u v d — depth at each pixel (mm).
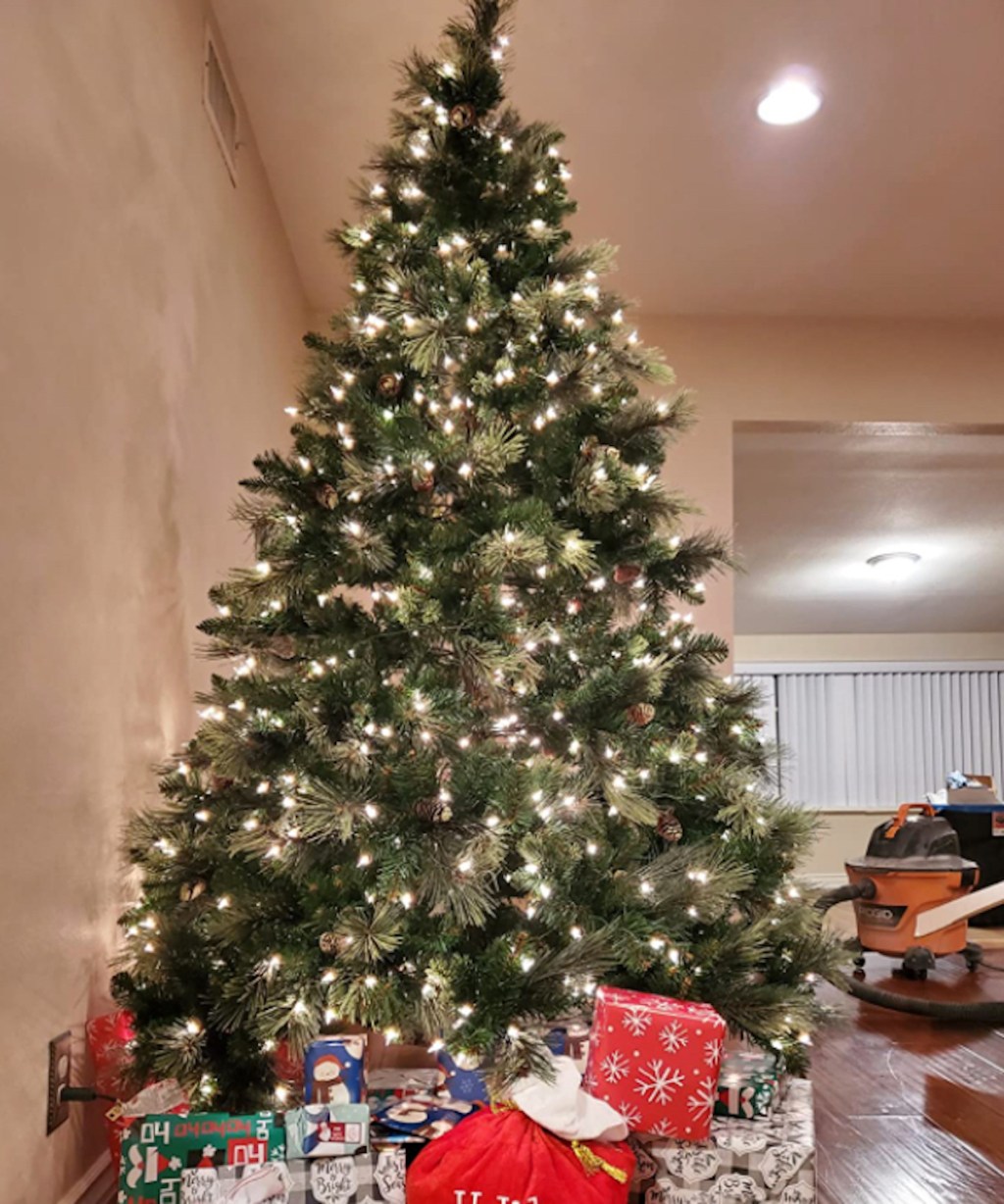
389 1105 1595
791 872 2074
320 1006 1522
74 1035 1505
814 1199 1531
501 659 1616
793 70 2635
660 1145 1542
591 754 1745
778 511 5926
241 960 1567
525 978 1546
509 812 1580
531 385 1848
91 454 1581
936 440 4809
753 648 8352
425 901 1651
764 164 3064
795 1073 1843
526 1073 1443
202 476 2287
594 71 2645
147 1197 1311
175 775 1779
